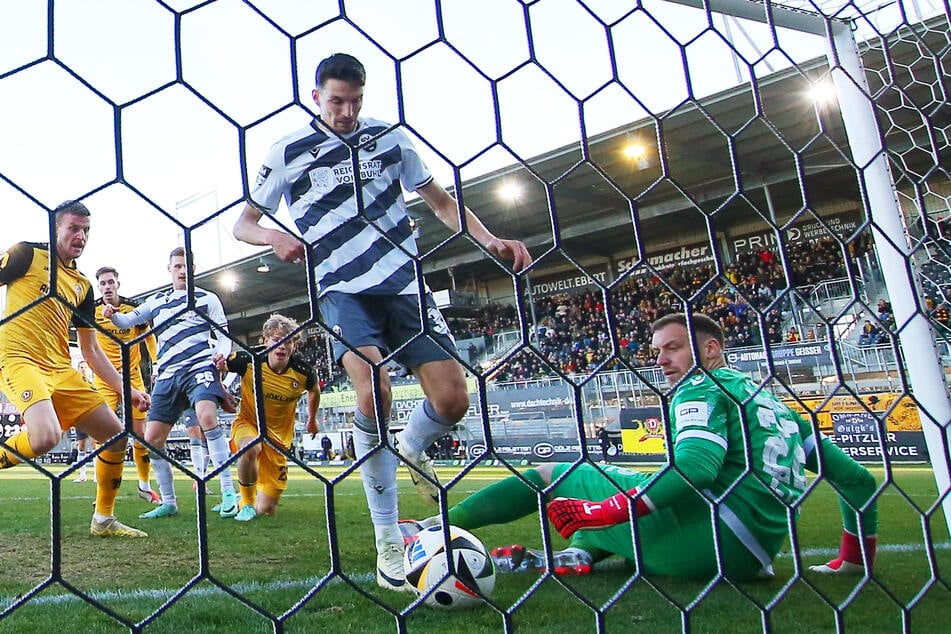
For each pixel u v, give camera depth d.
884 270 2.34
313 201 1.79
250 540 3.17
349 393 13.64
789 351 9.62
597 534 2.18
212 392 4.29
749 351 9.95
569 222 15.32
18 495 5.95
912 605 1.24
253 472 3.97
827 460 2.18
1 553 2.84
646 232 16.30
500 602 1.83
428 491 2.55
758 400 2.04
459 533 1.85
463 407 2.19
